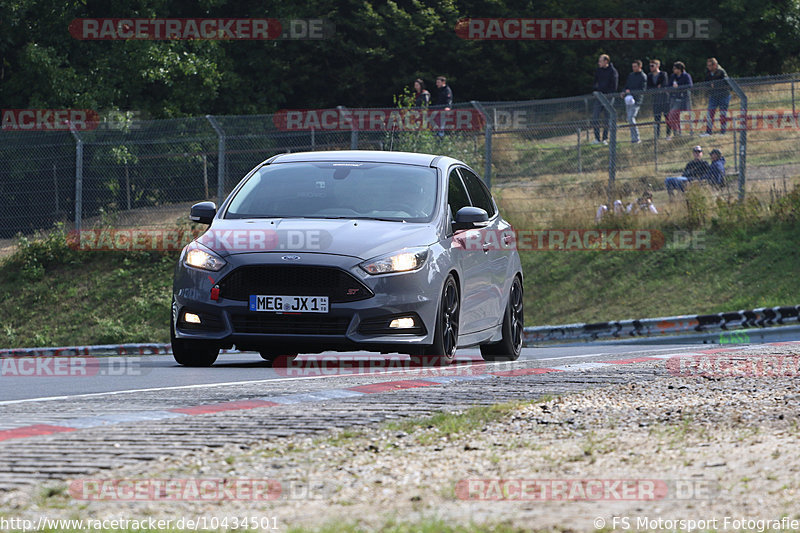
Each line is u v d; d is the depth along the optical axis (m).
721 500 13.20
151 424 20.50
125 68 128.50
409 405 22.77
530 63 161.88
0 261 91.25
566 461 16.31
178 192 91.81
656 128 89.25
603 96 89.00
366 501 14.05
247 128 91.19
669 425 19.41
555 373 29.02
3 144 94.94
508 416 20.92
